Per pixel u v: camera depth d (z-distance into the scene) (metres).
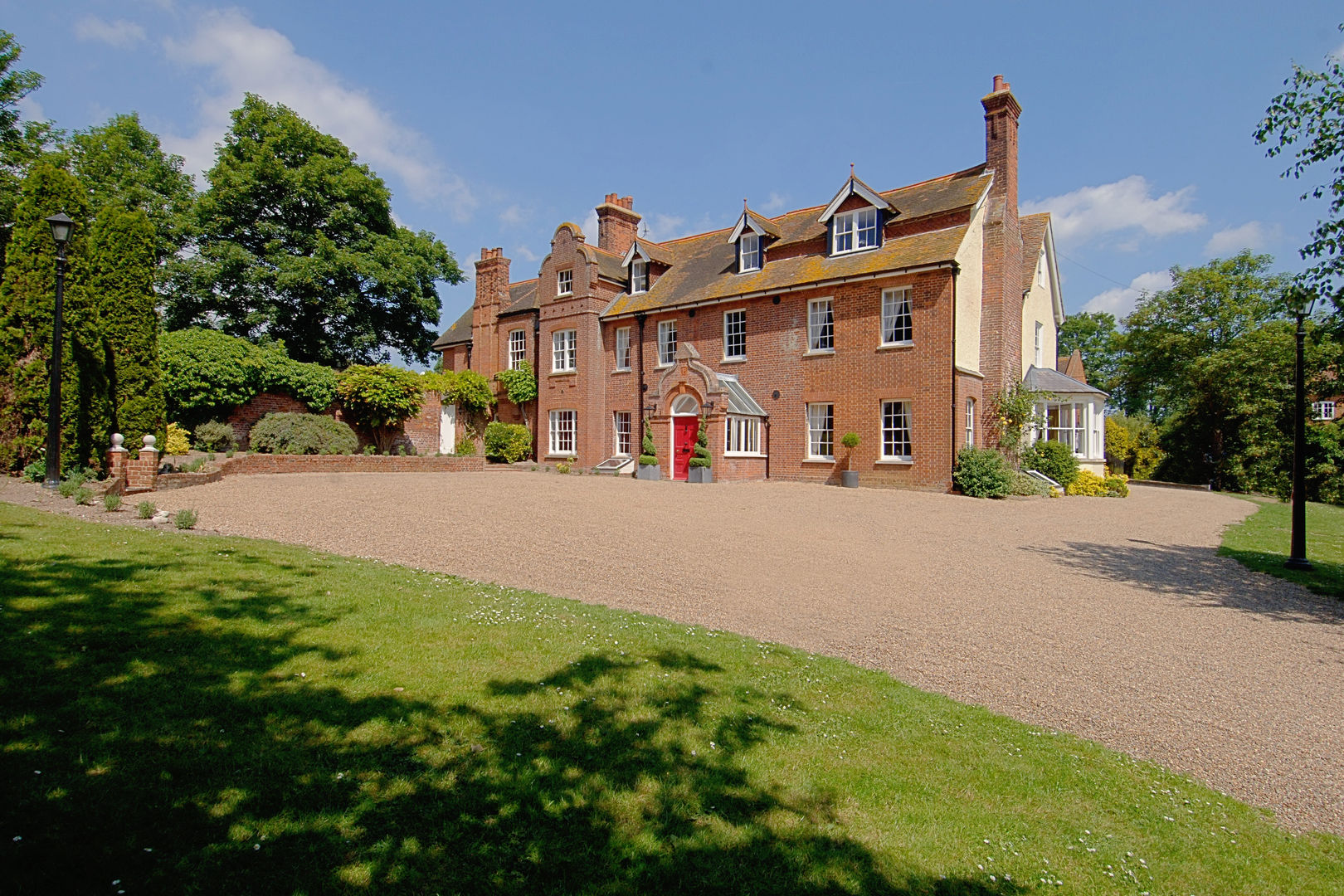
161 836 3.01
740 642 6.56
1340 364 28.31
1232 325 36.88
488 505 14.41
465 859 3.11
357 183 33.31
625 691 5.06
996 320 23.19
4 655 4.43
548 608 7.05
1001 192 23.50
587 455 29.31
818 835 3.59
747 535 12.52
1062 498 21.67
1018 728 5.16
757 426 24.50
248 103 32.56
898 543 12.44
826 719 5.00
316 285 31.83
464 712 4.45
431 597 6.91
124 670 4.43
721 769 4.13
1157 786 4.47
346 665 4.95
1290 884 3.60
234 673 4.60
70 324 14.59
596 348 29.56
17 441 14.23
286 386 24.94
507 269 35.50
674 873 3.17
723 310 26.02
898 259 22.06
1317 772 4.82
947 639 7.28
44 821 2.99
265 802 3.32
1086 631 7.75
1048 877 3.48
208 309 32.97
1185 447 36.38
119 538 8.26
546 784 3.75
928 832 3.75
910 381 21.38
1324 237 9.80
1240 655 7.14
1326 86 9.59
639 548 11.00
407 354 40.50
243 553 8.18
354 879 2.90
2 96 28.27
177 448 20.34
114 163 32.62
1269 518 19.98
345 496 14.60
